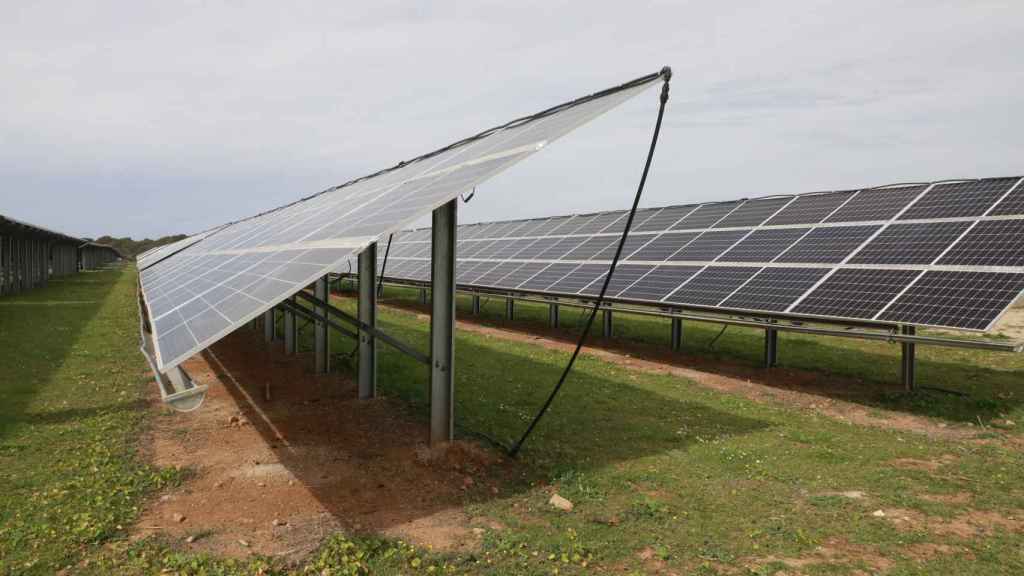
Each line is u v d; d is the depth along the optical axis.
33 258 38.41
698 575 5.03
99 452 8.18
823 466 7.64
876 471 7.43
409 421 9.60
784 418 9.93
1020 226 10.46
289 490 6.93
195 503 6.59
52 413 10.09
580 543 5.59
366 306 10.95
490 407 10.48
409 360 14.48
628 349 16.33
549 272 19.80
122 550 5.47
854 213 13.95
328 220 10.75
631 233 20.03
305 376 13.06
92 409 10.38
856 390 11.70
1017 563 5.14
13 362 14.08
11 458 7.90
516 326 21.00
